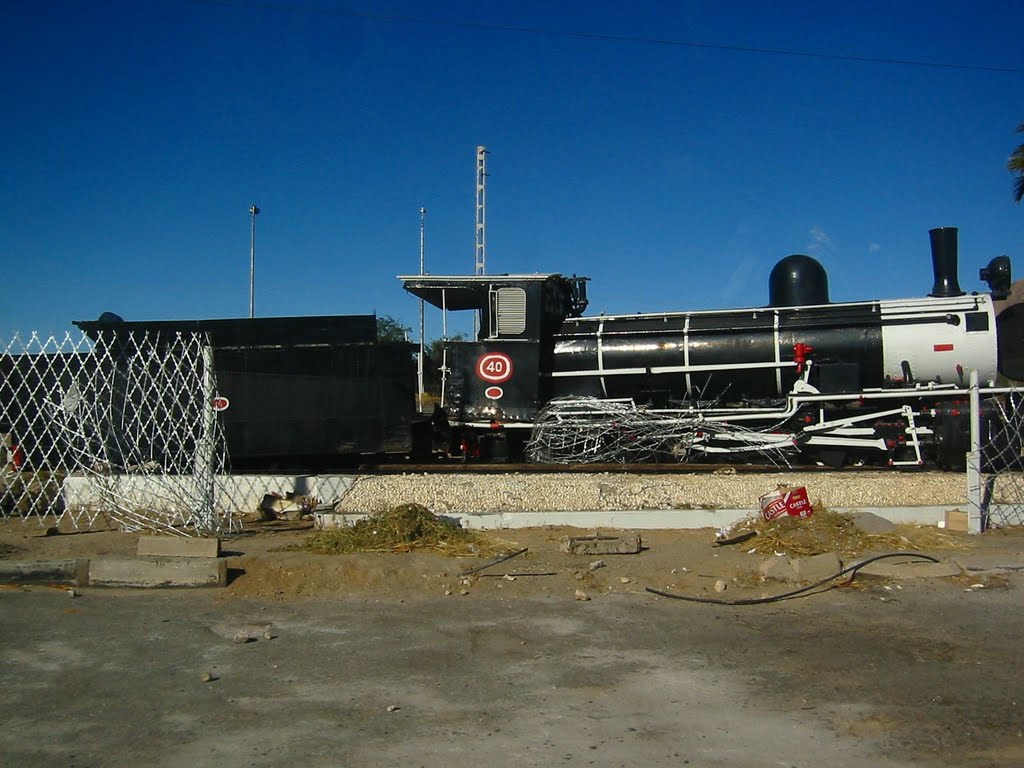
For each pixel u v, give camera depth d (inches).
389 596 277.0
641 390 524.1
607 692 195.5
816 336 502.0
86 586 286.7
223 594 278.5
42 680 204.1
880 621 246.5
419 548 326.6
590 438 490.0
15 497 405.4
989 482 381.1
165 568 285.6
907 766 159.3
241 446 472.1
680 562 307.4
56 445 414.0
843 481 393.7
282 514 406.0
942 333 489.1
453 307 566.3
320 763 161.0
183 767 159.5
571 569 301.3
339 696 193.9
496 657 219.3
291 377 479.5
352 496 390.9
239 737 172.4
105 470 398.6
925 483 393.7
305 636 237.1
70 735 173.8
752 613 255.8
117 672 209.3
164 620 252.1
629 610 259.8
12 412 438.3
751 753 164.4
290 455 478.9
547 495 387.5
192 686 200.2
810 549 313.7
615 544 319.0
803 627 241.9
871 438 478.9
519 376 510.6
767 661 214.8
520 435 520.1
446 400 516.1
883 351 494.3
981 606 259.9
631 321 536.4
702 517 371.6
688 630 240.2
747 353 507.5
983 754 163.6
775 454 487.8
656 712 184.1
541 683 201.3
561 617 253.1
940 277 528.1
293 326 482.0
